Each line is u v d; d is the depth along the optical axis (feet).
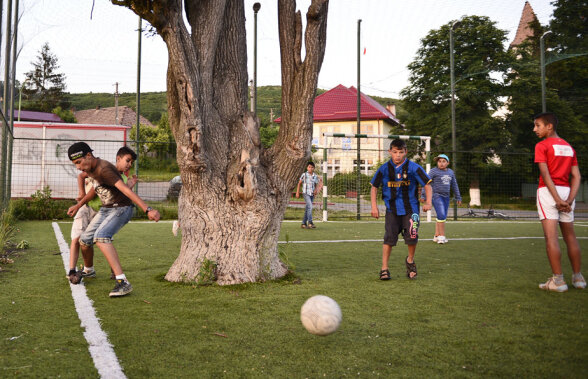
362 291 13.87
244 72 16.40
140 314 10.97
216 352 8.43
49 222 37.17
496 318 10.86
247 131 15.64
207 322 10.37
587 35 99.09
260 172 15.37
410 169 15.92
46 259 18.95
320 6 14.06
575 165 14.23
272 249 15.58
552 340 9.21
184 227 15.21
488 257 21.63
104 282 14.71
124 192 12.59
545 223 14.23
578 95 104.37
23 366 7.60
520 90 96.48
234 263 14.76
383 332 9.73
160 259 19.47
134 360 7.97
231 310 11.43
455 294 13.50
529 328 10.03
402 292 13.75
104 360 7.94
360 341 9.13
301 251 23.30
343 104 125.70
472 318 10.85
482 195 92.68
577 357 8.25
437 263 19.72
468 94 95.09
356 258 20.99
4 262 17.81
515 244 27.30
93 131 48.24
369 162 77.71
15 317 10.48
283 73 15.57
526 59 100.17
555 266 14.05
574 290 14.12
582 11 98.78
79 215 14.76
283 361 8.01
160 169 49.34
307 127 15.08
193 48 14.02
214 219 14.90
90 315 10.78
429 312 11.40
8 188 34.58
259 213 14.94
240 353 8.39
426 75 103.19
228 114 15.78
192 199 15.03
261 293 13.35
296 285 14.58
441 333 9.67
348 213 54.80
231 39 15.98
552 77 104.53
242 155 15.06
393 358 8.20
